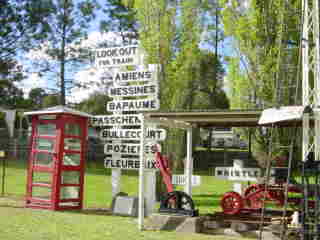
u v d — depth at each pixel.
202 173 27.77
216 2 22.11
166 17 14.64
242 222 8.39
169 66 14.66
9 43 28.91
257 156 14.55
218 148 41.66
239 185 10.09
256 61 13.99
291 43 13.64
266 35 13.90
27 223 9.23
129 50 12.31
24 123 38.16
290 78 13.21
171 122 9.72
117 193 11.91
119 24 34.75
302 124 8.23
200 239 7.88
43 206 11.38
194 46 14.82
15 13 28.41
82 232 8.39
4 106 31.67
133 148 11.89
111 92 12.48
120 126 12.26
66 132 11.53
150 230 8.80
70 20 30.52
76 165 11.79
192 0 14.81
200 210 12.12
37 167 11.63
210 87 33.09
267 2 13.93
